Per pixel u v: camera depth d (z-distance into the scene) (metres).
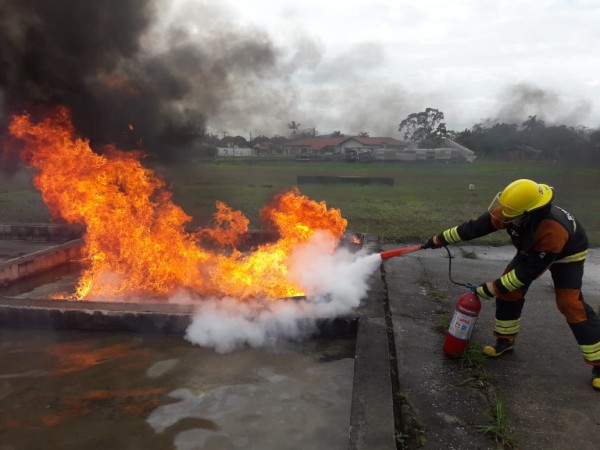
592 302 5.59
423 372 3.77
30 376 3.77
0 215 11.16
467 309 3.85
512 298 3.97
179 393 3.53
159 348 4.29
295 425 3.15
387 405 3.13
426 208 13.81
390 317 4.98
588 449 2.86
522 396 3.45
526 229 3.54
